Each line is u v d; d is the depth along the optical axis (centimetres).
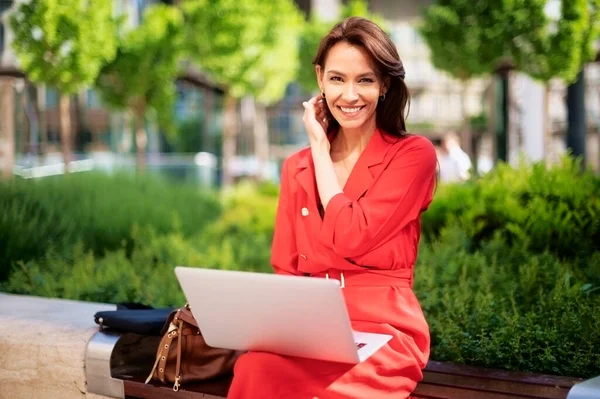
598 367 268
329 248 231
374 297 233
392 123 243
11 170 913
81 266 500
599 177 517
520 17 714
